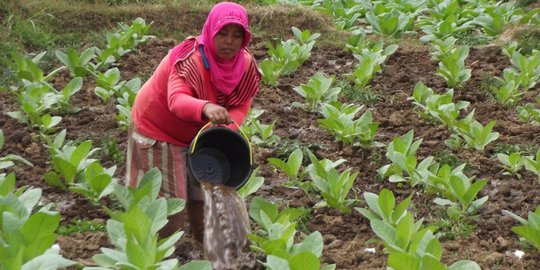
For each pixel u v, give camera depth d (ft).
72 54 31.65
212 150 18.95
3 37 34.71
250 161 18.81
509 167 24.85
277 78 32.42
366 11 43.96
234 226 18.31
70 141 26.12
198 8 39.29
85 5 38.60
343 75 32.24
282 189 23.53
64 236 20.49
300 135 27.53
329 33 38.86
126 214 17.99
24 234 17.28
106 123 27.76
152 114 19.19
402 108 30.45
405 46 37.42
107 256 17.29
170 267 16.40
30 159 24.94
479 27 41.27
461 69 32.35
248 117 27.07
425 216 22.29
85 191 21.71
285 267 16.57
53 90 29.12
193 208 19.90
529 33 37.88
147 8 38.86
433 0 45.44
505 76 31.30
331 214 22.17
